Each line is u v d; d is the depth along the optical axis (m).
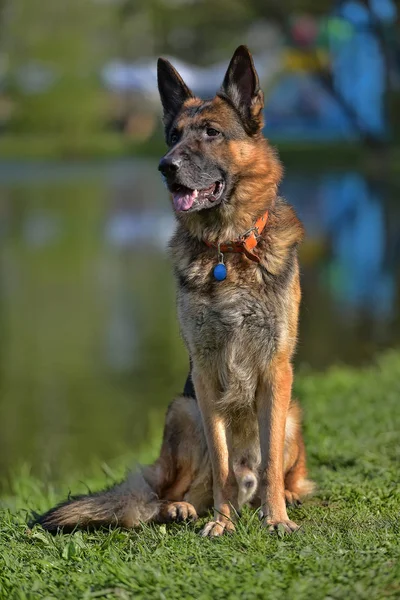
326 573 5.04
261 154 7.04
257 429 6.89
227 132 6.94
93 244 34.19
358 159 59.91
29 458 12.71
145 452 11.03
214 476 6.60
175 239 7.12
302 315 19.61
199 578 5.10
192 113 7.07
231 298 6.60
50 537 6.18
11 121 93.19
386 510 6.51
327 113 76.12
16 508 7.64
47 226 39.97
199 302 6.67
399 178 50.41
